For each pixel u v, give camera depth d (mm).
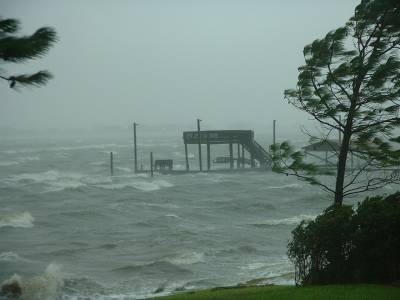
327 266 13406
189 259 31062
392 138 16750
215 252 33156
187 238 37656
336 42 16203
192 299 14047
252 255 32438
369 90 16094
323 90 16562
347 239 13016
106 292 24062
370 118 16438
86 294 23797
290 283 19266
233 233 39969
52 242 37344
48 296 23703
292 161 17625
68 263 30734
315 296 11523
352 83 16250
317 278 13492
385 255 12625
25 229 42688
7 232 41344
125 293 23688
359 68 15859
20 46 8359
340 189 16844
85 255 32969
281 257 31469
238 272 27516
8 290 24547
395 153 16703
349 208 13648
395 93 15953
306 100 16969
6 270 28547
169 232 40125
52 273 27672
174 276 27562
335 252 13156
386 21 15898
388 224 12562
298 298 11562
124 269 29016
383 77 15758
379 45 16172
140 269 28922
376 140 16891
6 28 8461
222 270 28328
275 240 37438
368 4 15859
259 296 12500
